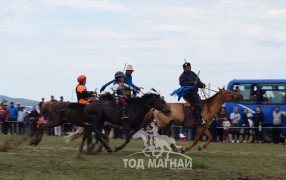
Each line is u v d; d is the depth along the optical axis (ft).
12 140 77.00
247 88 109.29
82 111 63.36
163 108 61.11
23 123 108.58
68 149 69.82
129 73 64.80
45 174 44.83
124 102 61.57
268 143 101.60
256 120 102.99
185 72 64.34
